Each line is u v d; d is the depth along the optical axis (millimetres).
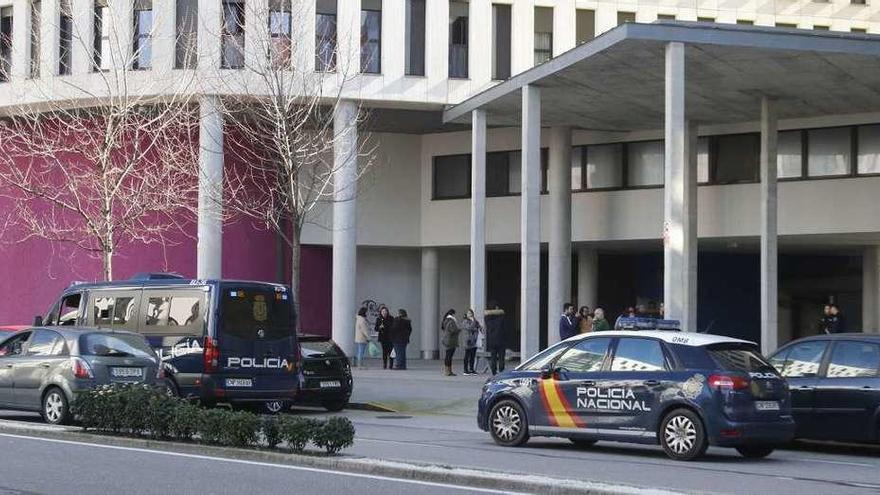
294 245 29312
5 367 20438
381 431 20594
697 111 35188
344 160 37281
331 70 37938
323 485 12852
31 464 14484
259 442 15609
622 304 46375
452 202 43812
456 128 43375
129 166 32625
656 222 39219
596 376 16594
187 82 37469
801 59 27656
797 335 44938
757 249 42531
